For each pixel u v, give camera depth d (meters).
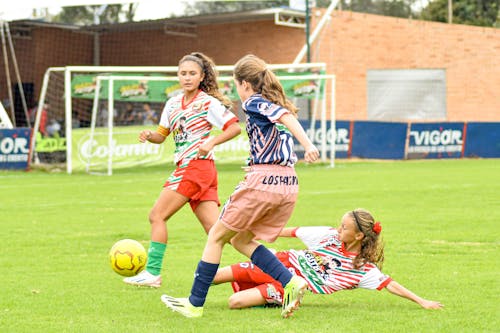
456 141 79.00
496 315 15.40
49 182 51.75
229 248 24.41
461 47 92.94
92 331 14.23
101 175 58.50
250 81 14.89
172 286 18.75
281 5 99.19
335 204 36.94
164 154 64.69
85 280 19.53
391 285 16.05
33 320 15.17
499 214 32.91
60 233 28.17
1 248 24.81
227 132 17.78
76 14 108.31
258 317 15.30
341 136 74.69
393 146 76.00
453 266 21.25
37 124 64.38
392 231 28.03
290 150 14.89
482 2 120.81
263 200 14.80
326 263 16.31
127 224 30.61
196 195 18.56
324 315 15.47
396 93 90.69
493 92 94.50
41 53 89.75
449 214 32.97
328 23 86.12
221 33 87.69
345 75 87.94
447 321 14.85
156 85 60.00
